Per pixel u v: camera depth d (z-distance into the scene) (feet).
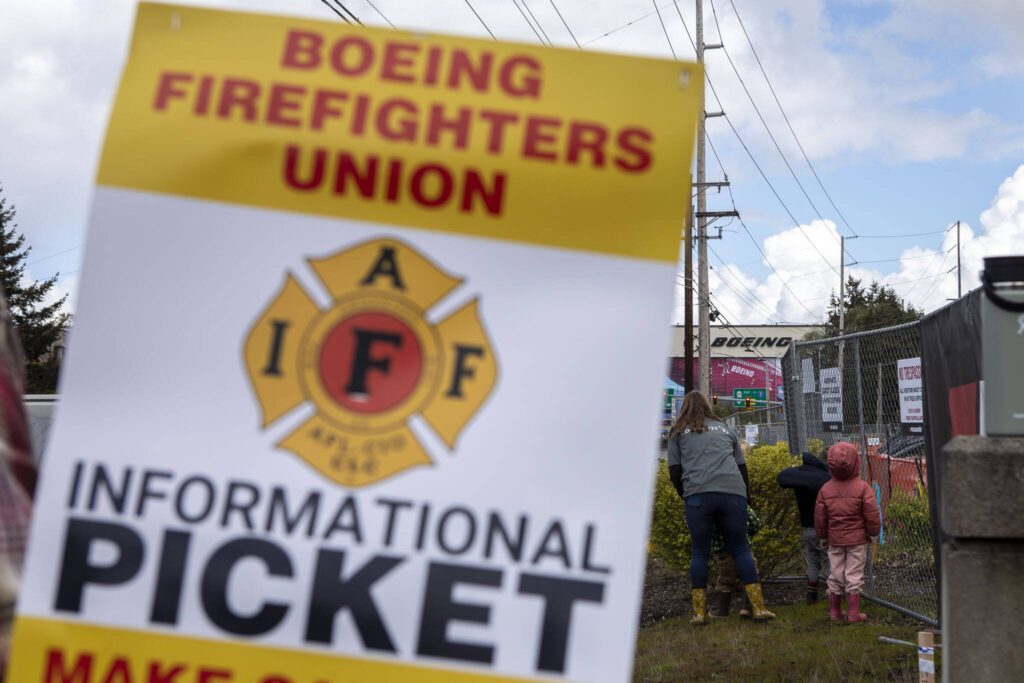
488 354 5.32
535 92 5.59
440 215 5.44
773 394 256.32
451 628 5.13
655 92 5.57
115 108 5.53
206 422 5.26
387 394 5.28
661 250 5.41
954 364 19.67
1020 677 9.57
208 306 5.36
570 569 5.17
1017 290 9.27
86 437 5.25
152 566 5.16
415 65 5.63
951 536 9.78
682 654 22.70
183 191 5.45
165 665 5.09
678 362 273.95
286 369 5.30
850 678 19.51
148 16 5.67
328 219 5.44
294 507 5.20
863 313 262.26
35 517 5.16
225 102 5.55
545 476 5.23
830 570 25.66
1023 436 9.39
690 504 25.86
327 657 5.11
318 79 5.60
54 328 175.32
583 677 5.10
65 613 5.11
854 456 25.38
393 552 5.17
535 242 5.42
